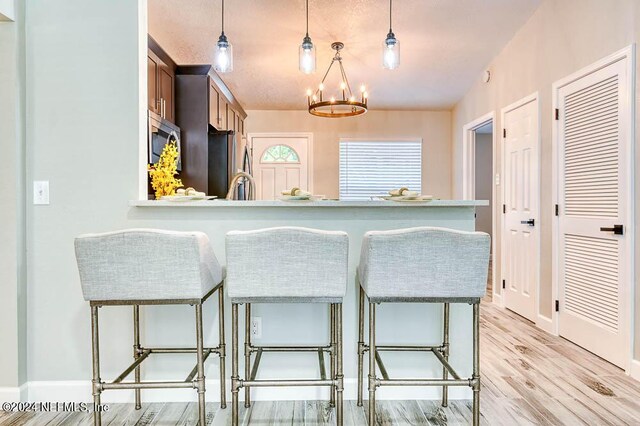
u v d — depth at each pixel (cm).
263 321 215
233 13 342
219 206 206
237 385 173
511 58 390
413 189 603
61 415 198
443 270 166
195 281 165
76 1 205
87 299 165
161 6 330
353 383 214
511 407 204
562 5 308
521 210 370
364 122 602
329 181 601
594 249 275
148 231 162
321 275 166
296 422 191
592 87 276
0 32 198
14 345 200
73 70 205
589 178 280
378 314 214
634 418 194
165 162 224
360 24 363
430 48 408
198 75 371
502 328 336
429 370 215
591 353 278
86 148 206
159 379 212
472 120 503
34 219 206
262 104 571
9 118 199
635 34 239
